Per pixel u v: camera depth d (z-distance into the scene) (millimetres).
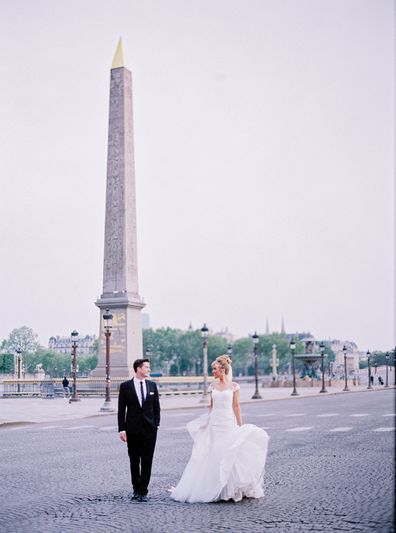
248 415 38875
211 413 13164
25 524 11164
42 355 189750
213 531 10414
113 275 62594
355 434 26156
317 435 25875
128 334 62875
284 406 49781
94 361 192125
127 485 14922
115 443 23812
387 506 11992
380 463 17703
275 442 23375
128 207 61969
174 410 44156
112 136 61094
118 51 61312
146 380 13633
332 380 116188
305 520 11031
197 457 13172
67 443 24000
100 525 11008
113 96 60750
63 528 10828
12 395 73875
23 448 22516
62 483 15242
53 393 66438
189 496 13016
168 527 10773
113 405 47250
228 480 12891
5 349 189125
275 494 13492
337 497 12992
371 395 74000
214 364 13273
